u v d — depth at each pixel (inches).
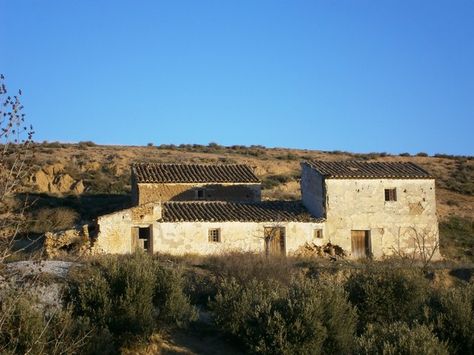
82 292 870.4
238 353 899.4
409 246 1630.2
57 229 1544.0
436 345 717.9
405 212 1642.5
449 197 2488.9
